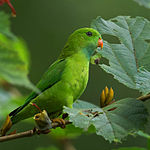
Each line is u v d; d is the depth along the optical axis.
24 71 2.67
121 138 4.84
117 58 7.05
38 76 17.25
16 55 2.73
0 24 2.79
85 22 18.61
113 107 5.62
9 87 6.47
